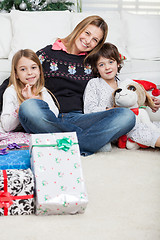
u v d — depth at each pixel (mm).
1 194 1097
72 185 1139
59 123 1651
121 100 1790
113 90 1914
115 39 2801
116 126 1655
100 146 1683
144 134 1715
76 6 3635
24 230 1029
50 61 1914
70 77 1896
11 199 1110
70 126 1691
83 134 1679
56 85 1895
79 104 1891
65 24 2713
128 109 1695
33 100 1651
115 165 1536
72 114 1810
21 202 1120
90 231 1023
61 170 1158
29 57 1779
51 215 1129
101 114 1707
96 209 1157
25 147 1435
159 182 1363
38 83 1843
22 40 2615
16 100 1778
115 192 1274
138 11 3883
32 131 1668
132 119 1679
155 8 3889
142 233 1010
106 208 1162
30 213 1134
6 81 1910
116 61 1908
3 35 2732
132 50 2926
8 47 2732
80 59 1953
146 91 1926
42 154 1175
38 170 1144
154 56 2934
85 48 1917
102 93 1886
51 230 1029
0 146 1450
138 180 1379
